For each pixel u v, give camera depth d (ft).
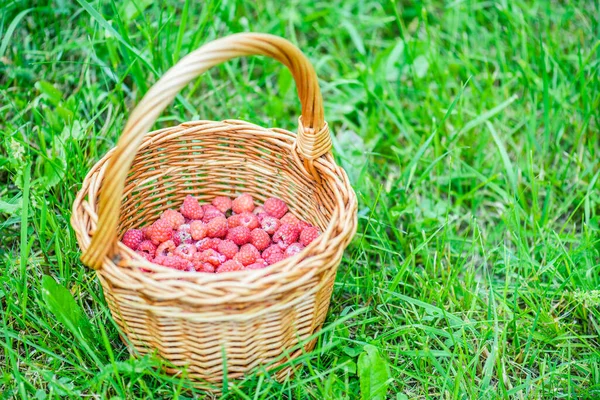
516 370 7.17
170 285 5.52
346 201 6.43
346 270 8.05
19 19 8.93
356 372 6.77
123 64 9.85
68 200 8.08
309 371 6.90
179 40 8.99
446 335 7.07
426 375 6.85
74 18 10.37
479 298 7.68
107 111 9.56
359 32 11.46
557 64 9.90
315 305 6.34
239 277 5.60
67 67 9.85
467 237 8.78
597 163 9.38
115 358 6.91
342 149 9.40
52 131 8.06
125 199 7.45
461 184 9.29
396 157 9.25
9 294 7.02
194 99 9.98
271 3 11.32
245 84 9.66
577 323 7.69
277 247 7.48
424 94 10.16
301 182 7.56
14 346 7.05
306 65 5.95
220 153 7.79
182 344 6.08
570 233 8.39
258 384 6.08
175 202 8.09
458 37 11.18
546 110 9.09
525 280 7.80
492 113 8.92
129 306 6.02
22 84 9.44
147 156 7.36
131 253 5.76
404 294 7.89
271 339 6.20
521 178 9.25
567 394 6.77
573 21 11.29
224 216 7.88
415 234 8.37
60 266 7.24
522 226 8.91
